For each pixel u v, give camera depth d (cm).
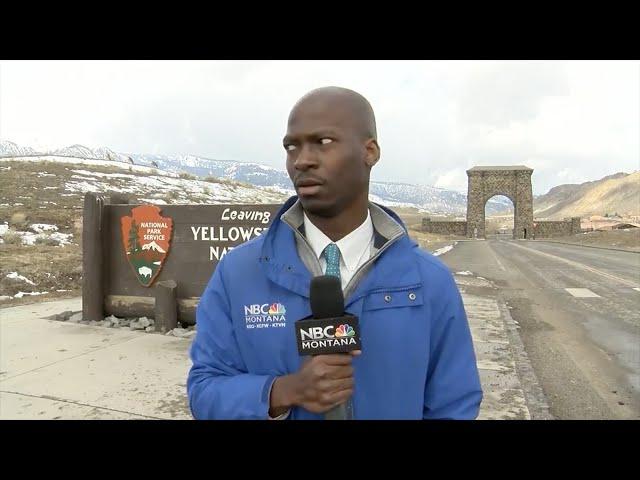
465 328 137
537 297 1129
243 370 136
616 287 1307
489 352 611
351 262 132
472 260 2323
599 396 466
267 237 136
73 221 2277
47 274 1191
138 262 718
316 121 121
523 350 640
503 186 8988
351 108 124
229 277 137
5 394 433
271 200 5128
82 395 430
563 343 689
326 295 120
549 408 429
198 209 696
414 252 135
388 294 127
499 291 1226
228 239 687
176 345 604
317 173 121
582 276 1587
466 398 133
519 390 466
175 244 705
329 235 132
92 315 732
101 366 516
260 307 131
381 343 125
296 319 127
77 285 1150
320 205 124
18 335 651
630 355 625
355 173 124
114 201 750
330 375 114
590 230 8525
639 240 4162
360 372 124
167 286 677
